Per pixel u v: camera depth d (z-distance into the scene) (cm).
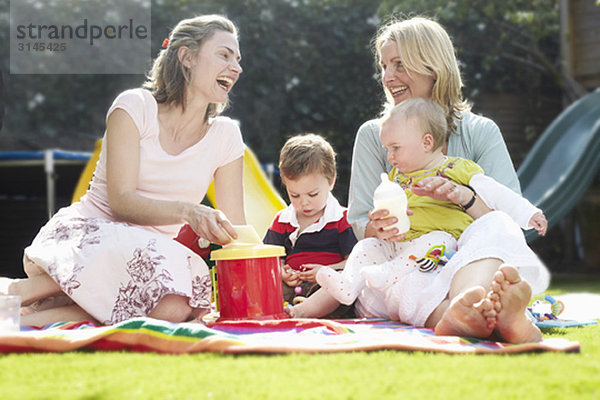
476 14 812
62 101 821
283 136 791
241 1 782
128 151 214
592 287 512
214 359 136
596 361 132
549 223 648
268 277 207
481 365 129
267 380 117
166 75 229
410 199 215
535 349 143
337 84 798
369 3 802
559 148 725
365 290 227
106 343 153
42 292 204
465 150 239
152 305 193
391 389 111
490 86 844
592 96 784
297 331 183
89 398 108
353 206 249
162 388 113
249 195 384
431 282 198
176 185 227
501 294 153
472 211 204
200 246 289
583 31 815
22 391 113
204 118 240
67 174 802
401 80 242
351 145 799
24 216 880
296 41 794
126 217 211
